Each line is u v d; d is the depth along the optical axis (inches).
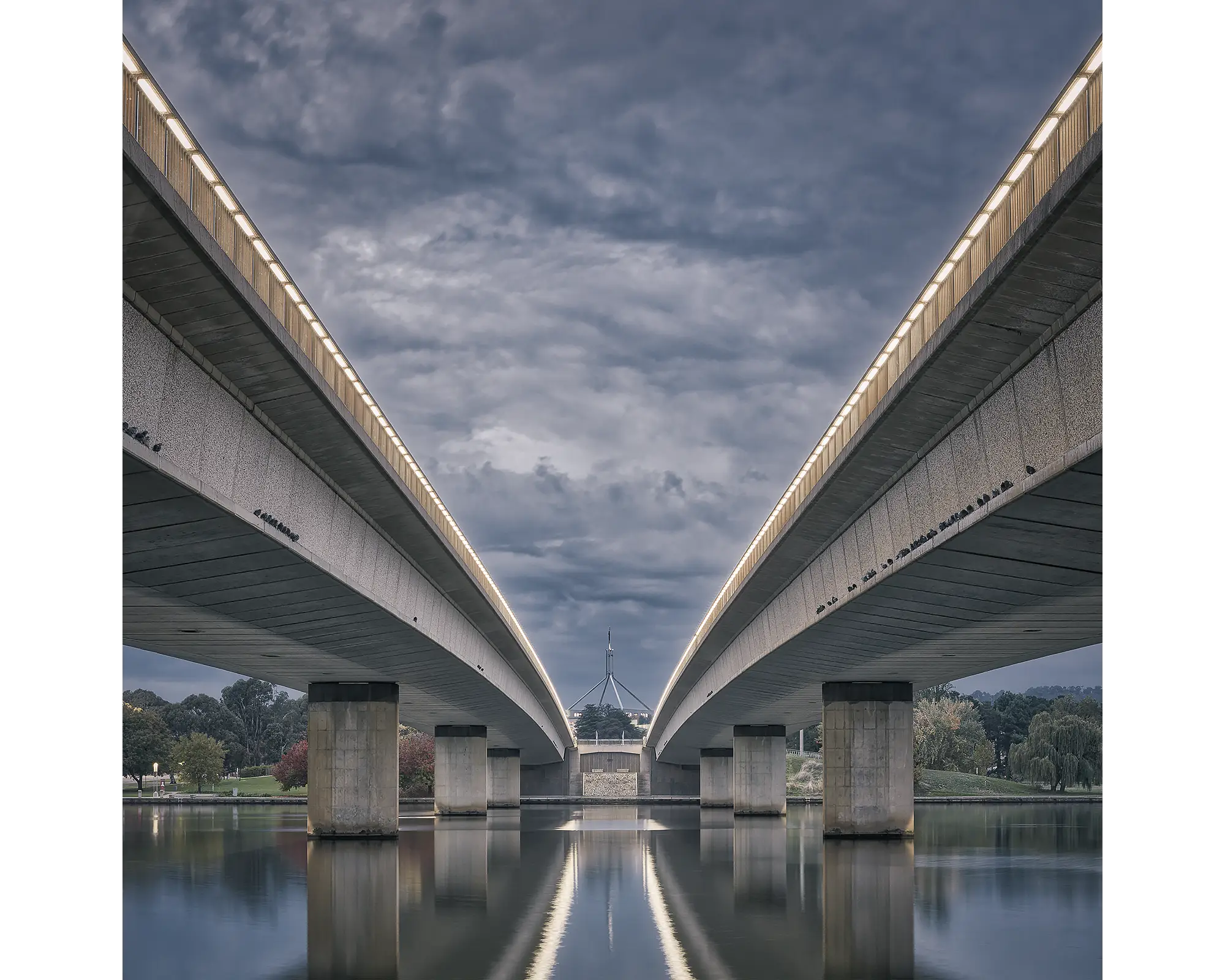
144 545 1381.6
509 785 6063.0
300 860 2493.8
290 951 1321.4
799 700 3713.1
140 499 1177.4
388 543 2021.4
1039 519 1290.6
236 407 1301.7
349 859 2497.5
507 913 1641.2
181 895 1845.5
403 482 1833.2
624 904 1732.3
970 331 1170.0
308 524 1592.0
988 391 1285.7
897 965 1214.9
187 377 1162.6
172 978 1161.4
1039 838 3240.7
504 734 5280.5
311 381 1320.1
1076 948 1322.6
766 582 2532.0
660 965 1219.2
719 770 6063.0
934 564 1590.8
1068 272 1008.2
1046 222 935.7
